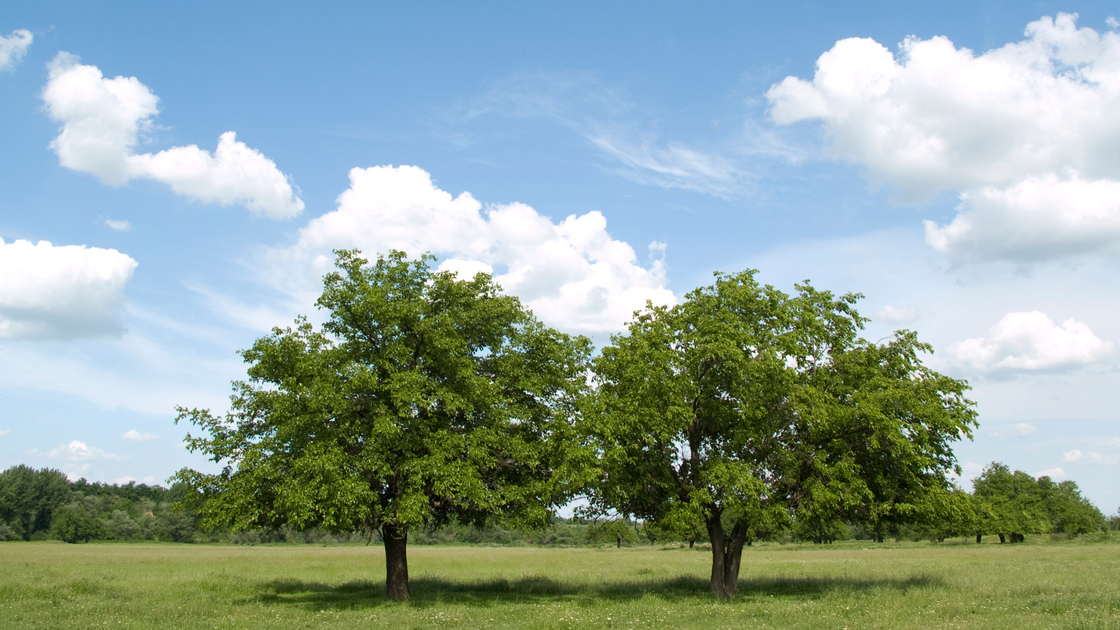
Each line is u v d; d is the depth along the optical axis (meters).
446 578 34.09
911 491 23.53
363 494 21.23
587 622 17.44
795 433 24.62
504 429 25.00
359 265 25.36
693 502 21.88
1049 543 92.69
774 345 24.20
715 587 24.47
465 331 26.08
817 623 16.64
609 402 23.25
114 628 16.38
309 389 22.81
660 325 24.98
